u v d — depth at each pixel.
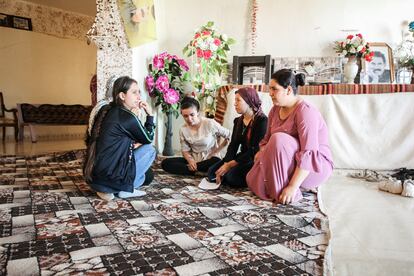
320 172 2.29
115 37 3.87
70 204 2.08
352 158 3.21
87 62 8.72
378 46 3.91
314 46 4.16
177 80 4.37
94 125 2.26
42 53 7.90
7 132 7.29
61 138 8.08
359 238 1.60
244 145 2.72
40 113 7.11
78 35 8.51
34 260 1.29
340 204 2.21
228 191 2.53
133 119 2.21
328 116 3.27
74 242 1.47
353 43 3.57
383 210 2.07
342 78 3.99
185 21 4.62
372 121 3.19
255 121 2.60
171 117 4.30
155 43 4.55
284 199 2.15
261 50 4.35
